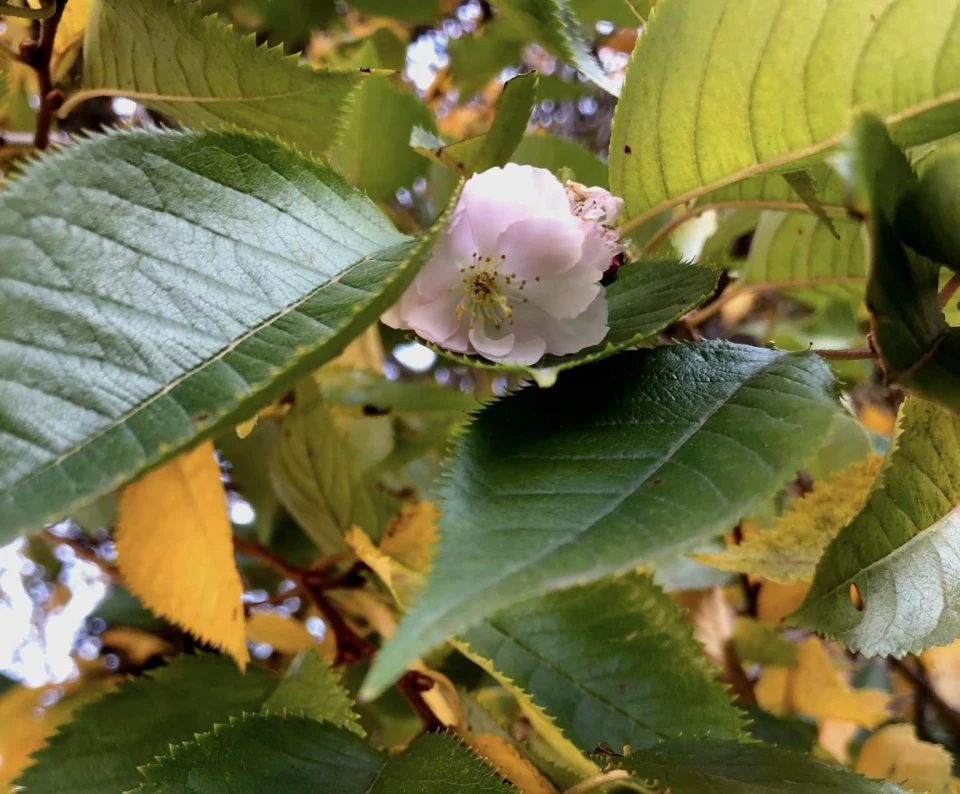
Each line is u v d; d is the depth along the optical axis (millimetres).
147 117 193
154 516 145
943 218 86
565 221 121
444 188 214
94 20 129
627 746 140
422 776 122
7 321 80
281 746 123
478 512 82
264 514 233
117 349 82
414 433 245
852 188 80
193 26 122
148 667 233
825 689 234
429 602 66
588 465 89
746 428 88
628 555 72
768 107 115
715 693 146
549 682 150
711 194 160
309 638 201
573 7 217
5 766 195
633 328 118
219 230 96
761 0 104
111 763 148
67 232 87
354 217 107
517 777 146
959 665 237
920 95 104
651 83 120
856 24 101
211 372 83
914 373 85
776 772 116
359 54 206
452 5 303
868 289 81
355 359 235
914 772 197
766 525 212
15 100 182
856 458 209
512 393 106
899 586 127
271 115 135
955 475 126
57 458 73
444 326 118
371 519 192
